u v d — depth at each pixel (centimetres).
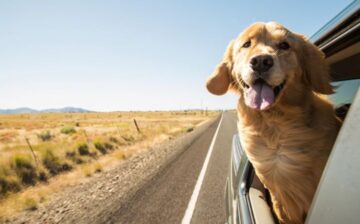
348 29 28
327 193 18
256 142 38
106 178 141
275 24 45
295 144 33
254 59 38
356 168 16
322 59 39
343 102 45
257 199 38
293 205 34
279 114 36
